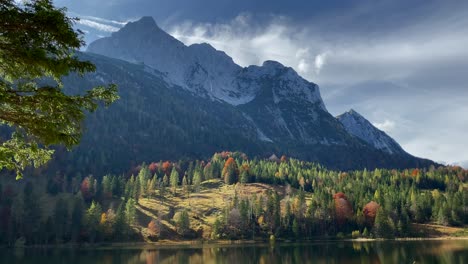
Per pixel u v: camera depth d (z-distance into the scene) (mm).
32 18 14414
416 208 197500
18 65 15758
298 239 169375
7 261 105750
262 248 136250
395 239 167250
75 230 159000
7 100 15016
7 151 17172
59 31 14852
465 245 132125
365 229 174500
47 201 192125
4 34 14406
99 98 16922
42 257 114562
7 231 154000
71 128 16906
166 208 196375
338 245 142375
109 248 143125
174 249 137375
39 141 16547
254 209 182750
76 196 191000
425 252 113625
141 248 142250
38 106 15586
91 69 16125
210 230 170750
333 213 184625
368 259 102062
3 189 187875
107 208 192375
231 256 113500
